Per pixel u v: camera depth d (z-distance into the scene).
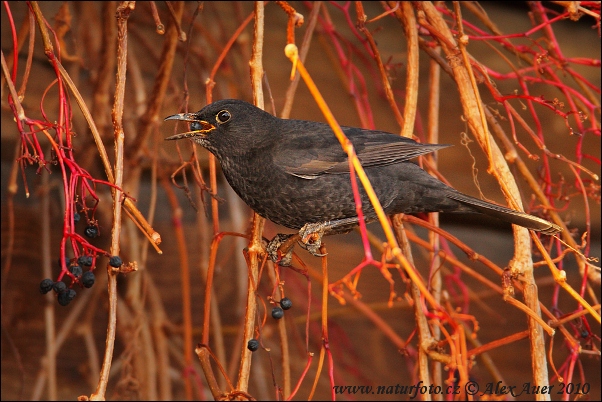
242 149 7.93
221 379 10.92
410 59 8.48
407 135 8.33
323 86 13.84
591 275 8.33
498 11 14.24
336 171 7.78
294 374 12.42
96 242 11.15
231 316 12.95
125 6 6.47
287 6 7.53
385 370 12.91
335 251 14.02
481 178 13.14
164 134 11.66
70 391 11.91
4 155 11.88
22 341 12.16
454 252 13.34
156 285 13.05
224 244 13.34
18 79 11.38
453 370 7.13
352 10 14.11
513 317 13.10
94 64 11.07
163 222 13.15
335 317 13.33
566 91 9.37
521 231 7.38
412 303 8.23
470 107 8.06
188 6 11.76
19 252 12.30
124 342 10.75
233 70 12.01
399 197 7.96
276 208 7.97
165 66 9.25
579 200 12.96
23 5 11.72
